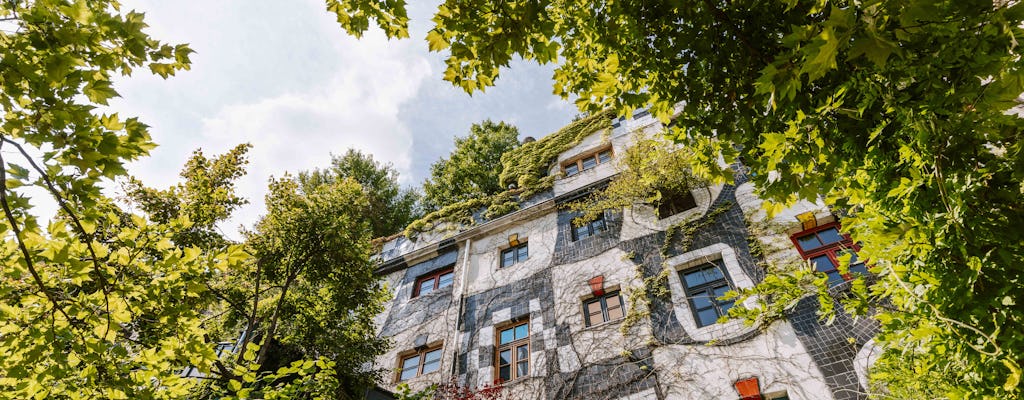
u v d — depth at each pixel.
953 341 2.67
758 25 3.77
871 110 3.02
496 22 3.74
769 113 3.83
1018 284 2.38
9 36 3.04
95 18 3.17
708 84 4.28
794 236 9.12
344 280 10.11
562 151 15.27
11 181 3.02
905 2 2.02
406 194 26.50
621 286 10.09
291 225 9.84
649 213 11.20
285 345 9.64
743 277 8.86
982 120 2.42
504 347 10.55
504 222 13.58
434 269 13.74
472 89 4.19
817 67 2.21
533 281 11.44
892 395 4.43
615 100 4.79
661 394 7.99
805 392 6.94
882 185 2.94
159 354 4.66
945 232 2.58
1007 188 2.41
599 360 8.99
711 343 8.12
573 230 12.32
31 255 3.66
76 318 4.09
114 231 4.57
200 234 9.39
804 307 7.82
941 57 2.41
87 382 4.34
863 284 3.28
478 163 24.34
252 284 9.92
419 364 11.33
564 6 5.00
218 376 7.54
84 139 3.05
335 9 4.29
